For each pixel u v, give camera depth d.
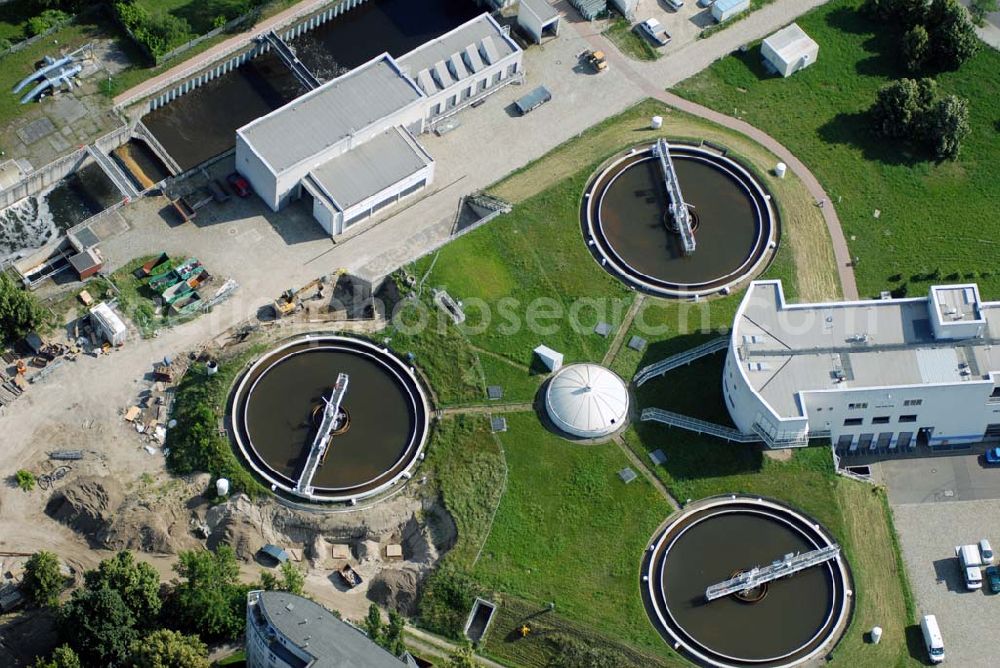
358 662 186.12
